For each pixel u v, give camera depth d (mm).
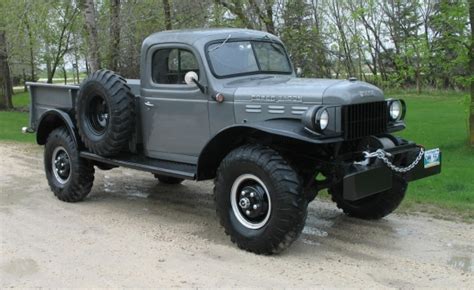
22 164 10141
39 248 5387
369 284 4449
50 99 7617
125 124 6316
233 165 5172
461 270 4734
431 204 6809
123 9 12359
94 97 6566
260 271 4746
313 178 5496
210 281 4543
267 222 5008
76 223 6246
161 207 6973
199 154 5551
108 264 4945
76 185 7051
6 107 26016
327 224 6113
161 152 6344
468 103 10820
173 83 6102
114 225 6156
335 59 13461
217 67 5805
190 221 6324
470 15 9938
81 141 6977
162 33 6320
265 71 6176
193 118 5945
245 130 5254
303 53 11484
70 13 18516
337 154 5273
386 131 5504
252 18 11461
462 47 10148
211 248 5348
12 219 6414
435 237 5617
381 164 5039
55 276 4684
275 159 4934
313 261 4969
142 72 6383
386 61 21422
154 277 4637
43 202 7238
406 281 4504
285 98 5262
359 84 5254
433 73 11133
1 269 4855
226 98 5637
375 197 6008
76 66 24875
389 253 5164
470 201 7004
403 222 6145
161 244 5484
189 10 11852
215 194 5379
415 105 21938
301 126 5059
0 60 25141
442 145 11758
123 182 8477
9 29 17469
